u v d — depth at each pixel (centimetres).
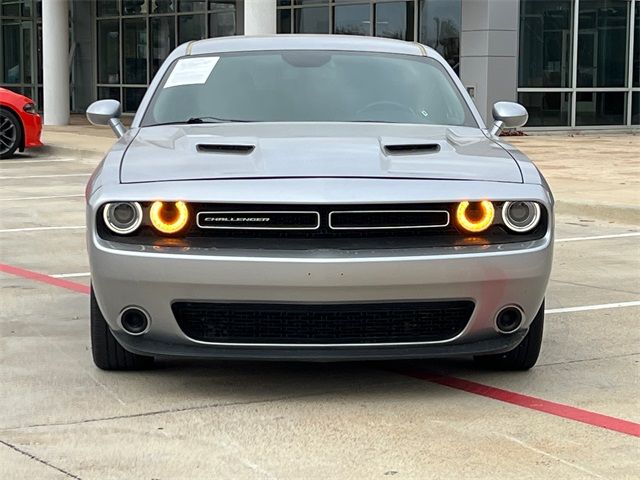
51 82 2534
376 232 427
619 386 480
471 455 387
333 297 415
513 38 2130
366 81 571
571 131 2283
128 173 445
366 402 451
